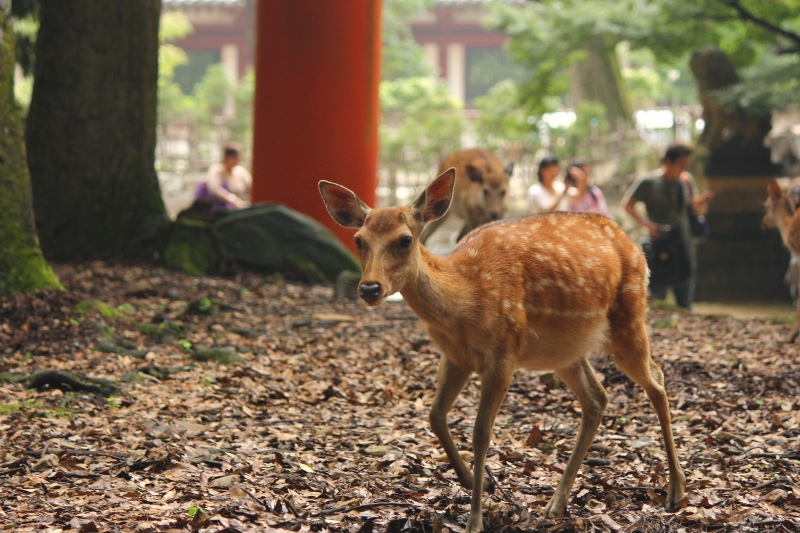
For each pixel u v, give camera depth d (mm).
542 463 6039
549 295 5031
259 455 5961
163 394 7340
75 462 5641
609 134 30734
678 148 11453
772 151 24406
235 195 14633
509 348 4859
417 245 4773
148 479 5414
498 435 6664
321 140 14398
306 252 12797
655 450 6219
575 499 5281
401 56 39688
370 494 5242
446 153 30078
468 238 5254
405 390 7809
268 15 14453
